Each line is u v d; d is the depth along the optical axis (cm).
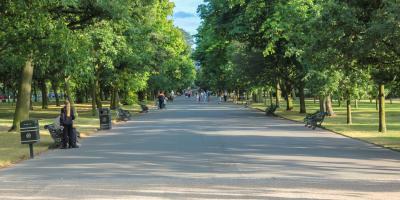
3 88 7062
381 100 2866
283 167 1555
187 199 1054
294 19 3884
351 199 1053
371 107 6569
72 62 2562
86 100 9519
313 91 3812
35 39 2319
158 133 2869
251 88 6294
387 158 1775
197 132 2905
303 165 1599
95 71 4681
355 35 2034
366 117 4369
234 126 3372
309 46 2250
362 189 1175
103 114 3234
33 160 1819
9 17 2211
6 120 4156
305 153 1920
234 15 4634
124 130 3153
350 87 3416
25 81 3002
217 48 6450
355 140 2430
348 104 3528
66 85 4319
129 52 4475
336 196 1086
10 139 2506
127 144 2302
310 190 1160
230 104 8444
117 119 4166
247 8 4381
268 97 10706
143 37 4806
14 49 2356
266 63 4938
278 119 4162
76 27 2873
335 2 2062
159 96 6731
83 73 3444
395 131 2934
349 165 1598
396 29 1745
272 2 4294
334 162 1667
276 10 4200
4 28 2238
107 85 5838
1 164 1683
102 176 1401
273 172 1453
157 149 2080
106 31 3628
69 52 2492
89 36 3362
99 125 3481
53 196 1101
